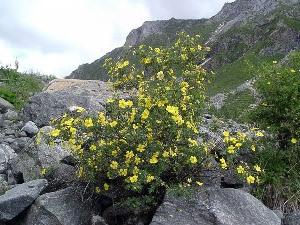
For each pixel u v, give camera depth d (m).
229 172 1.61
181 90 1.43
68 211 1.46
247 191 1.63
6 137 2.22
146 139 1.36
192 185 1.44
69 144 1.44
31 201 1.48
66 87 3.04
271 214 1.41
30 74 3.94
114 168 1.33
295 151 1.75
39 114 2.37
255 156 1.75
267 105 1.82
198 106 1.50
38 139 1.55
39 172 1.70
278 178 1.68
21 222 1.49
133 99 1.50
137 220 1.42
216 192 1.40
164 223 1.30
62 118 1.51
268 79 1.82
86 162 1.41
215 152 1.50
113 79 1.64
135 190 1.36
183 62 1.62
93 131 1.42
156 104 1.37
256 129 1.75
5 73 3.54
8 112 2.57
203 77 1.64
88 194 1.49
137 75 1.60
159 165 1.34
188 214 1.32
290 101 1.76
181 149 1.38
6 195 1.52
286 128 1.75
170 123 1.35
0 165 1.85
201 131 1.66
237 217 1.33
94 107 2.38
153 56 1.59
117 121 1.41
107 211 1.47
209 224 1.29
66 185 1.59
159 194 1.43
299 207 1.63
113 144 1.37
